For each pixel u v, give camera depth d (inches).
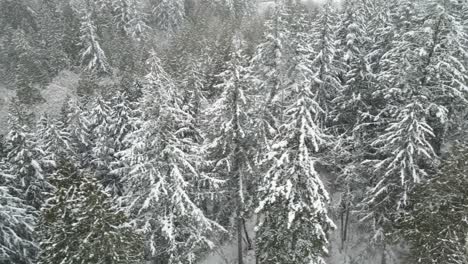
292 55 816.3
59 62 2046.0
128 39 2199.8
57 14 2244.1
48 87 1921.8
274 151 561.9
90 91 1739.7
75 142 1125.1
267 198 560.7
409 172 689.0
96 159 1004.6
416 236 622.2
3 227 722.8
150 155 657.6
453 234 582.9
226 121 688.4
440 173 614.9
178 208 646.5
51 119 1042.1
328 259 893.8
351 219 957.8
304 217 569.0
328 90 957.8
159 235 709.9
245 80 682.2
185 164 641.0
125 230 551.2
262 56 868.0
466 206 563.5
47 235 539.5
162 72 947.3
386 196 722.8
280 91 768.9
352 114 919.7
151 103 652.1
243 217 785.6
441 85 684.7
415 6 881.5
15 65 1980.8
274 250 620.1
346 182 829.8
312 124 548.1
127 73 1600.6
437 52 690.8
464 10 909.8
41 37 2082.9
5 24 2215.8
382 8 1097.4
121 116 1009.5
